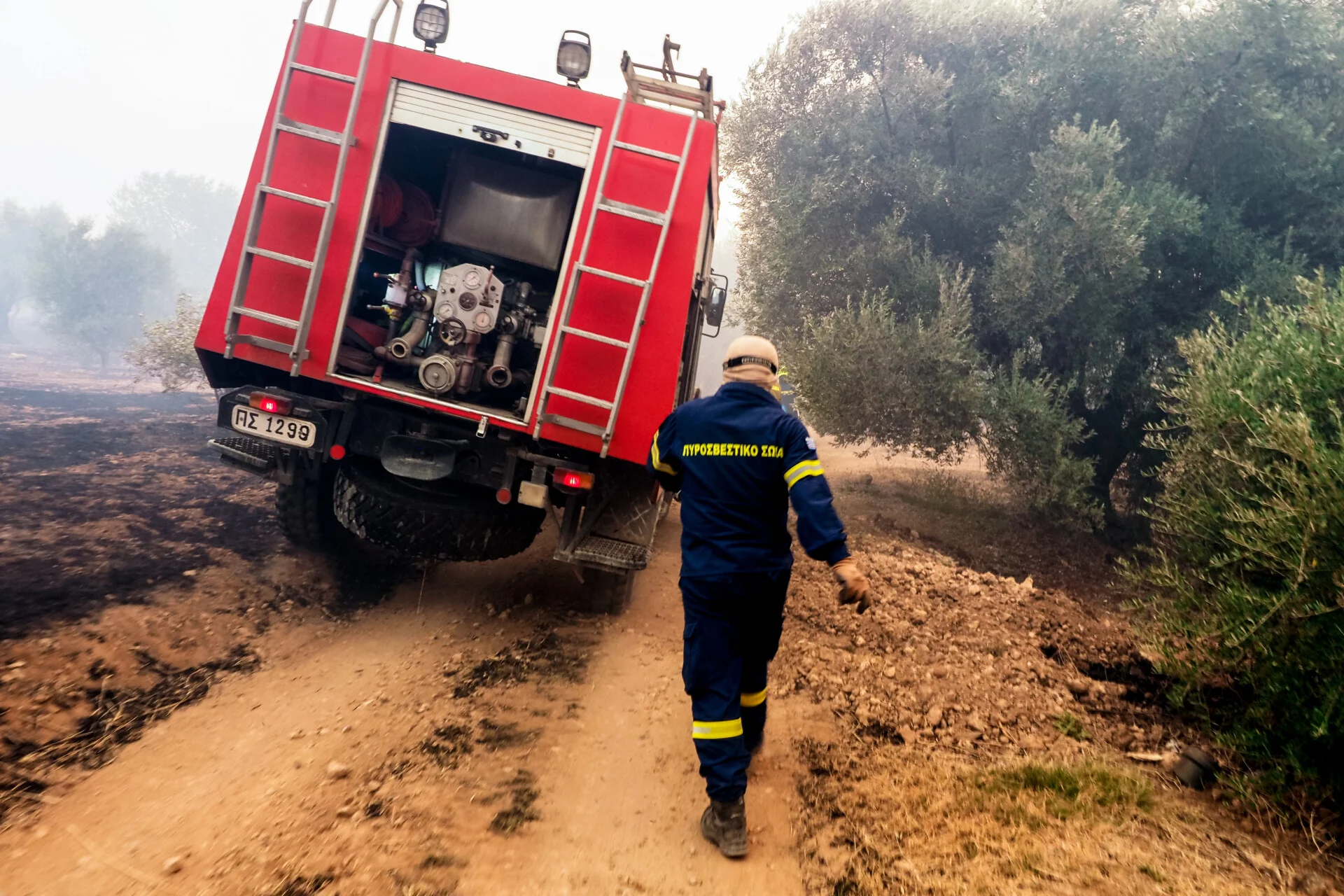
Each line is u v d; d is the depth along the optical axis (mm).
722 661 2988
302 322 4664
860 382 10836
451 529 5047
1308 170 10531
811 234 13195
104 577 4754
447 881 2625
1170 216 10383
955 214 12516
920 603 5777
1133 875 2740
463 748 3568
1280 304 9711
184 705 3750
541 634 5117
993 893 2633
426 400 4812
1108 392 11766
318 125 4742
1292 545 3488
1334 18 10641
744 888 2781
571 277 4715
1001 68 12633
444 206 5793
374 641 4879
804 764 3697
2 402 14219
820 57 13305
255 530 6312
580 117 4781
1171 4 11430
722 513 2998
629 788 3402
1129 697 4562
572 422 4793
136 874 2516
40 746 3156
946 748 3928
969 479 13828
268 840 2752
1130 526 11711
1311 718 3322
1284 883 2824
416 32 4883
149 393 19594
